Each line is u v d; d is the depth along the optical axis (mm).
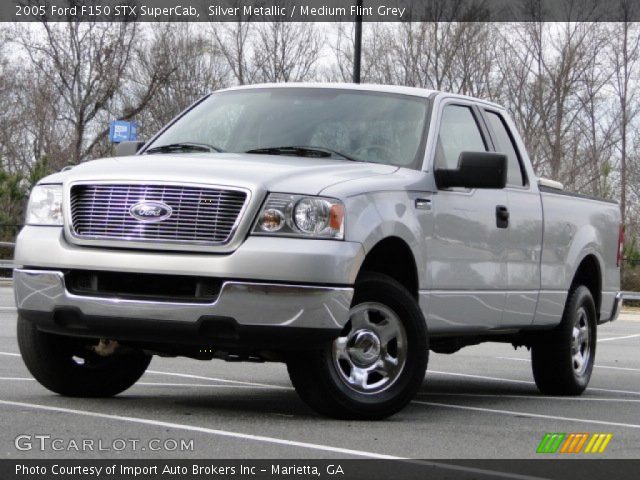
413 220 8250
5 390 8969
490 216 9172
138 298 7559
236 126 9078
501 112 10094
